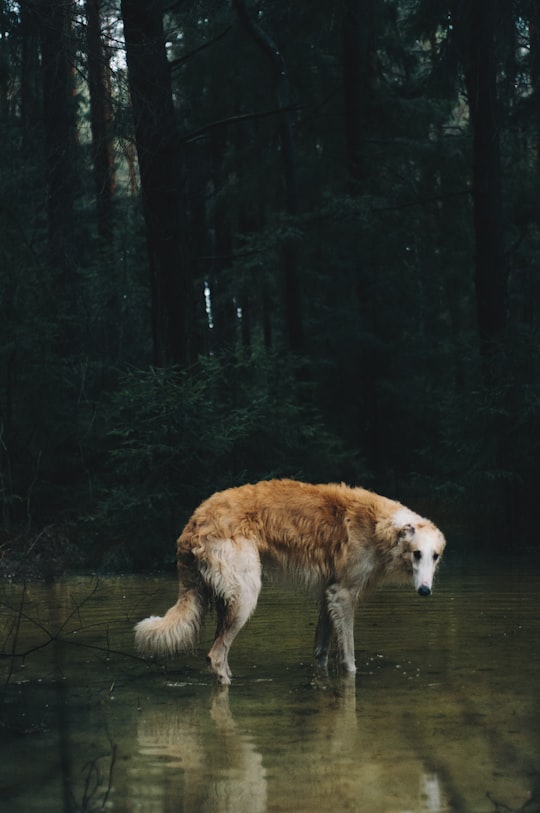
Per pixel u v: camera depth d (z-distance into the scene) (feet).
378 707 18.25
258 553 22.66
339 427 77.82
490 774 14.06
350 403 78.89
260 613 29.81
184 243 48.70
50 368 51.78
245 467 50.90
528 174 74.84
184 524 43.50
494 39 55.47
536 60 54.29
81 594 33.65
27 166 64.18
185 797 13.25
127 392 44.21
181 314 48.29
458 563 41.50
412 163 80.33
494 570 38.88
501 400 49.39
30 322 51.52
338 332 76.43
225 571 21.83
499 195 55.01
